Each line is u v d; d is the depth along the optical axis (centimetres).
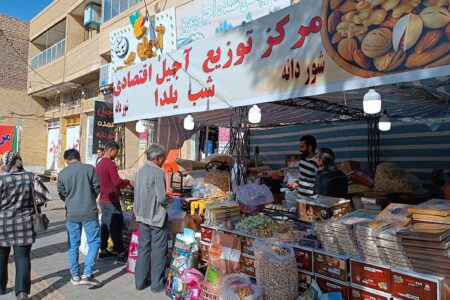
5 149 919
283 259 307
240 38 369
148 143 1155
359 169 629
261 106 555
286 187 564
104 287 436
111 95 1013
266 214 416
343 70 279
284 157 876
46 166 2227
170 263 429
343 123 764
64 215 978
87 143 1723
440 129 635
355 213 333
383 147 701
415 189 509
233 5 814
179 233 469
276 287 303
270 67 337
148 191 416
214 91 397
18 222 387
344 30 279
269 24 339
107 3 1430
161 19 1005
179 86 448
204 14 890
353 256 289
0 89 2089
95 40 1500
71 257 440
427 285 243
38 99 2234
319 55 296
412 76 240
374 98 263
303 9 310
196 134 998
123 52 1140
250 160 859
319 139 809
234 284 318
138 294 414
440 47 228
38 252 600
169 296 402
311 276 314
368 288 276
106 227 546
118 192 547
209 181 530
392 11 252
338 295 284
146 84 507
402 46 245
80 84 1769
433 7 232
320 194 409
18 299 387
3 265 416
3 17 2139
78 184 435
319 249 313
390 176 513
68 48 1781
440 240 239
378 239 271
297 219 376
